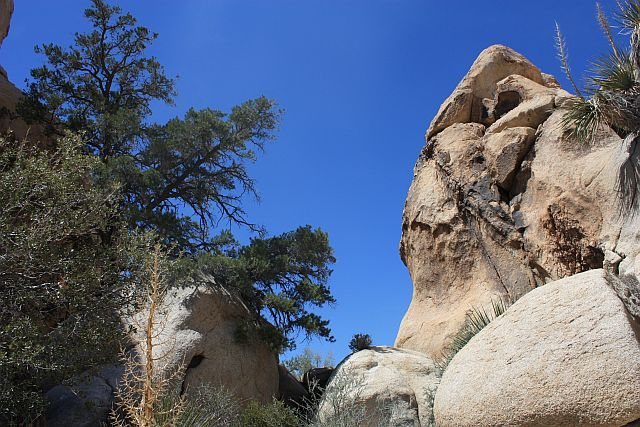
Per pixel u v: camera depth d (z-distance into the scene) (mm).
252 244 16781
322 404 11867
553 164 13945
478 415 7523
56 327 12398
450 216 15977
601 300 7312
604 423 6629
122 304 12453
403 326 16016
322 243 16828
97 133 18250
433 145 17750
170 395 10555
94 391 12297
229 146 18500
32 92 18547
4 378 10297
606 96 11578
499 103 17312
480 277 14938
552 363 7141
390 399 11469
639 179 11180
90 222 12859
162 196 18000
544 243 13555
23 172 11867
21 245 11086
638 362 6672
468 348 8414
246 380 14258
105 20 20031
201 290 14688
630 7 11820
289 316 15867
